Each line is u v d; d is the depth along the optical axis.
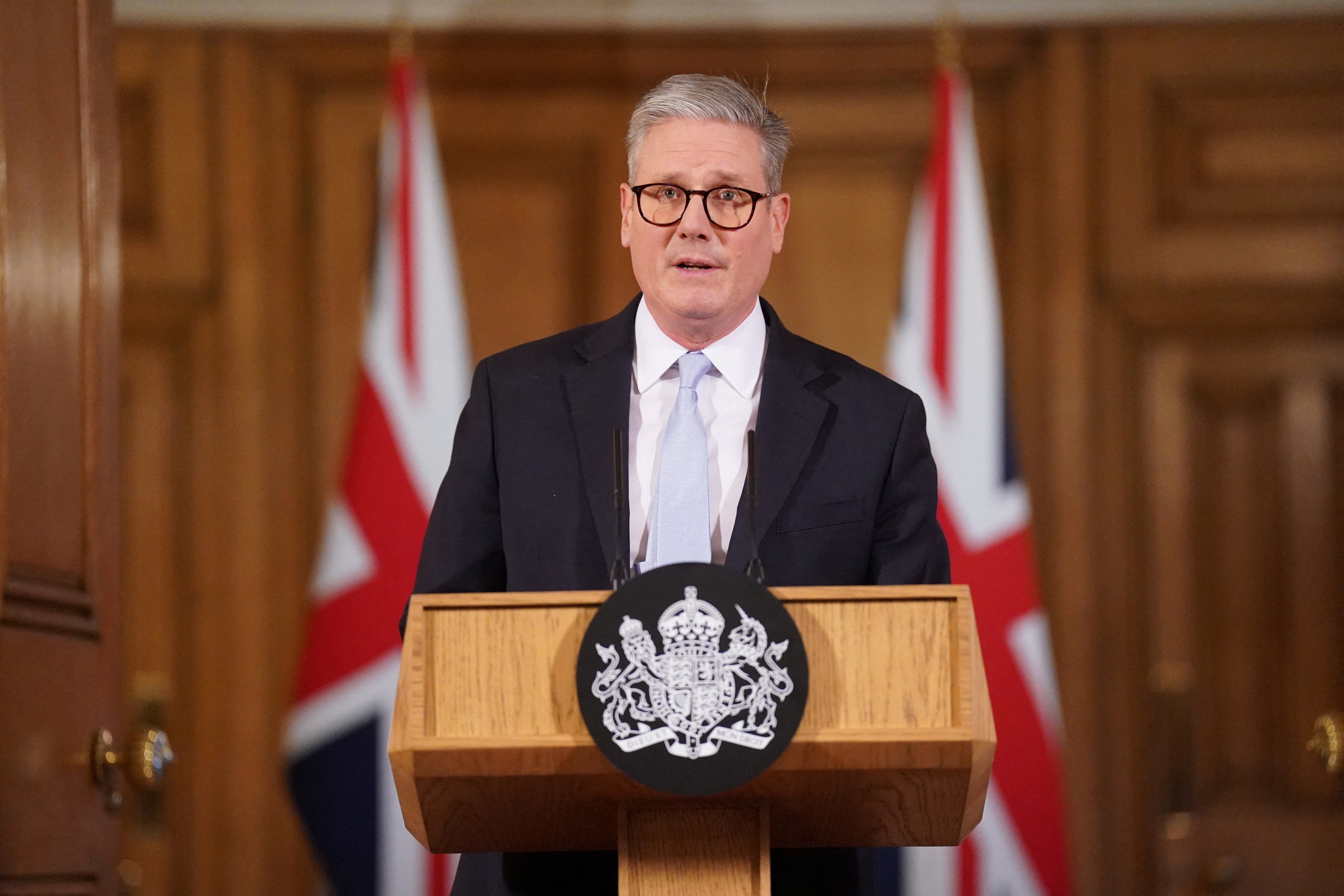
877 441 4.23
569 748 2.99
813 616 3.10
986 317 8.57
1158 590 9.99
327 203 10.09
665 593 3.00
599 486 4.11
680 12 10.10
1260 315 10.09
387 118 10.11
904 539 4.19
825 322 10.09
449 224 9.99
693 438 4.08
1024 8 10.12
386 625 8.26
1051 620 9.95
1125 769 9.87
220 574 9.90
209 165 10.04
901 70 10.11
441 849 3.57
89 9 5.41
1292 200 10.08
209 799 9.77
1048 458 10.02
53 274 4.96
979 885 8.34
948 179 8.70
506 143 10.08
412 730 2.98
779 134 4.28
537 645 3.07
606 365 4.35
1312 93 10.10
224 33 10.09
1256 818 9.87
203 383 9.98
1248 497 10.08
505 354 4.50
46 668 4.72
